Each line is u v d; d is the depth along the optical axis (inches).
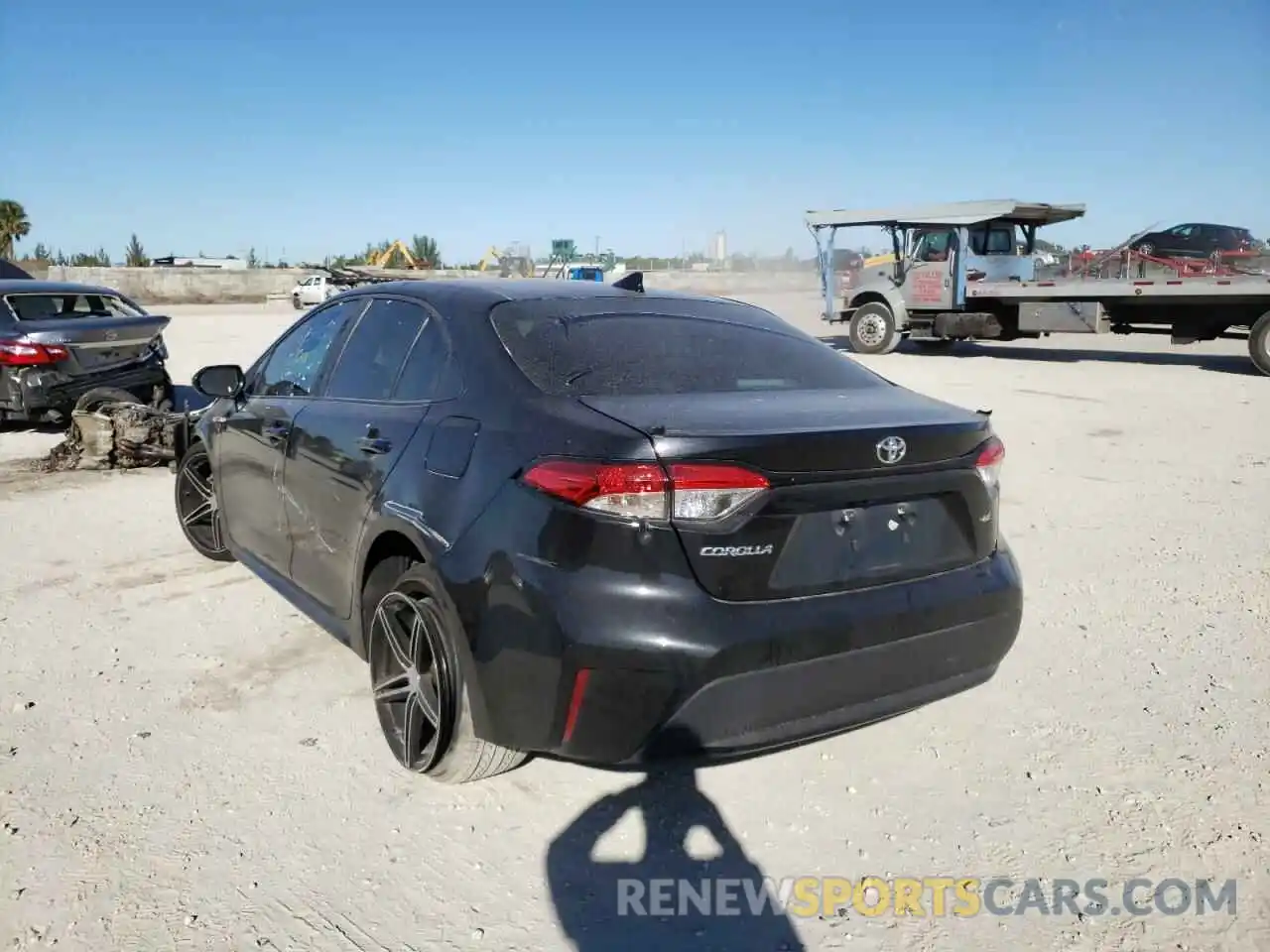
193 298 2010.3
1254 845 119.0
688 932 104.7
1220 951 102.6
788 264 1004.6
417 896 109.5
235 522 194.2
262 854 116.3
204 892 109.4
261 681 161.3
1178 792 129.9
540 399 121.1
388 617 132.9
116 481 308.5
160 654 171.8
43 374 356.5
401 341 150.9
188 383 537.3
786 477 108.7
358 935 103.3
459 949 101.7
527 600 108.2
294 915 106.1
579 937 103.8
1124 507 271.4
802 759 139.0
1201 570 216.5
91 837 118.9
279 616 189.8
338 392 160.2
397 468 132.8
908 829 123.0
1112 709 152.6
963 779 133.6
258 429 178.1
